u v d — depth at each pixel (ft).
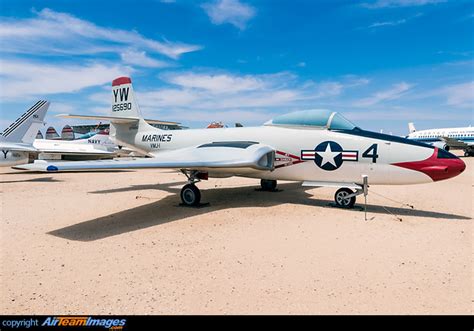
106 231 19.81
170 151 33.86
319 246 16.88
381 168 24.62
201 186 39.99
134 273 13.66
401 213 24.64
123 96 41.24
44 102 53.98
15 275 13.51
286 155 28.30
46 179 47.80
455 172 22.71
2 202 28.99
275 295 11.68
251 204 27.99
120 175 53.98
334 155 26.18
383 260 14.92
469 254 15.65
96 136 81.92
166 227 20.66
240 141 30.81
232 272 13.70
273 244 17.24
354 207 26.61
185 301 11.31
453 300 11.25
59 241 17.90
